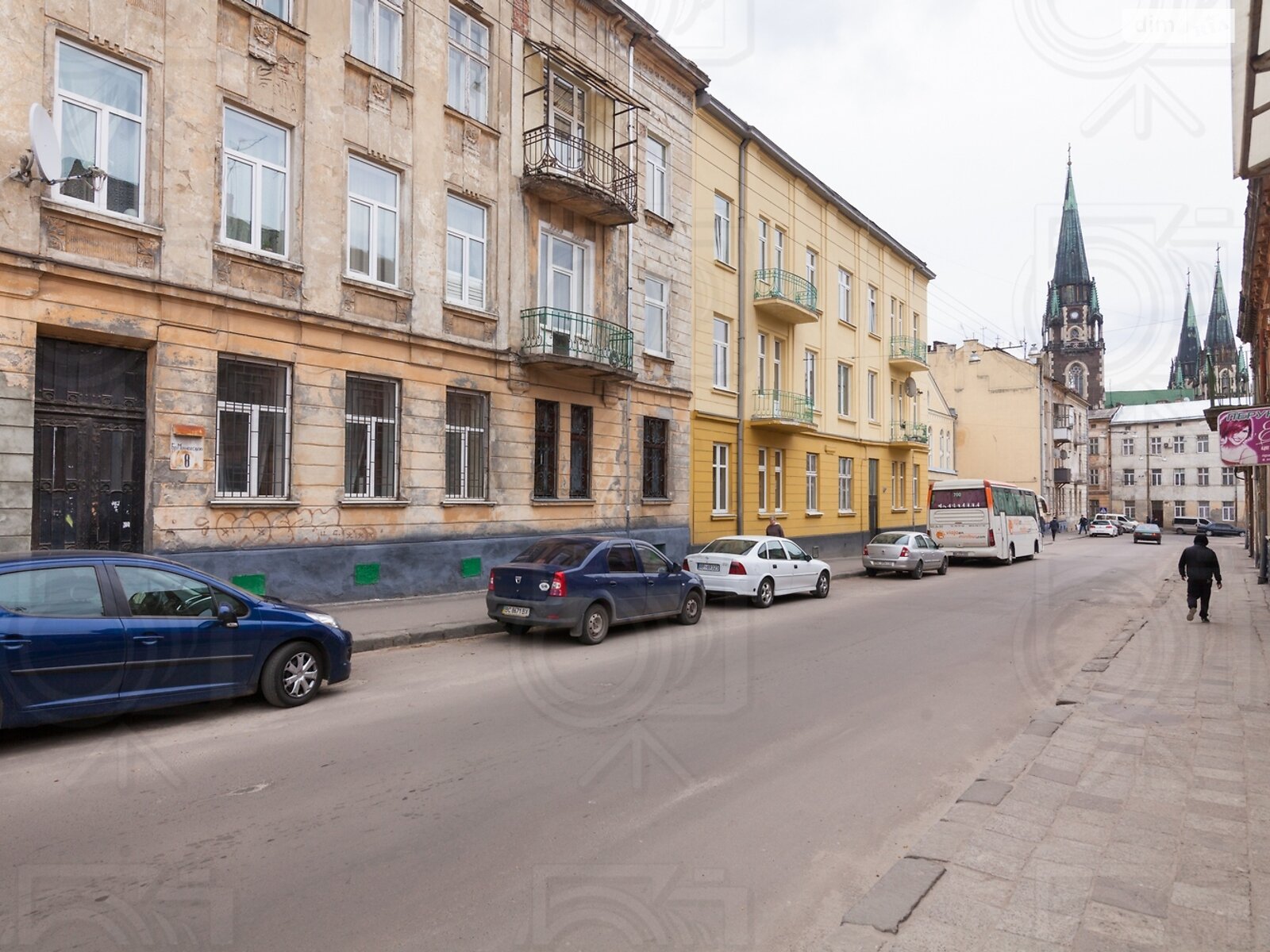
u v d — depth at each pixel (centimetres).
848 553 2955
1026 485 5012
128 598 641
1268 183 1044
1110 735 659
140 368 1064
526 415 1606
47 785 525
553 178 1576
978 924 354
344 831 456
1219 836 452
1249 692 826
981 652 1063
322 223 1254
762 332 2439
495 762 580
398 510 1361
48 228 954
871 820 486
